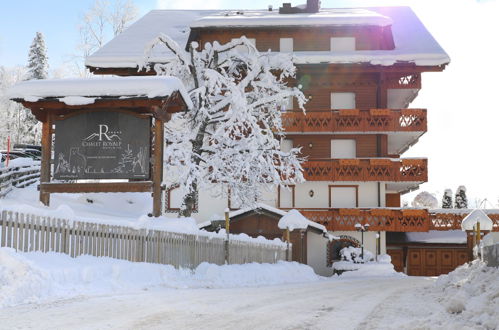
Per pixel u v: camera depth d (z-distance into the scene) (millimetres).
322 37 43125
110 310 9500
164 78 18641
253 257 25234
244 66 34969
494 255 12938
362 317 9891
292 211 33094
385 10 52875
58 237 13172
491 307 8859
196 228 19859
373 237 41094
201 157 30297
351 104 42406
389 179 40750
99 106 18703
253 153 29688
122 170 18594
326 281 24562
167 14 53250
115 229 15070
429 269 44000
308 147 42312
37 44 76375
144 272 14938
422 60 40312
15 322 8219
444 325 8398
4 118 72375
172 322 8594
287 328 8430
